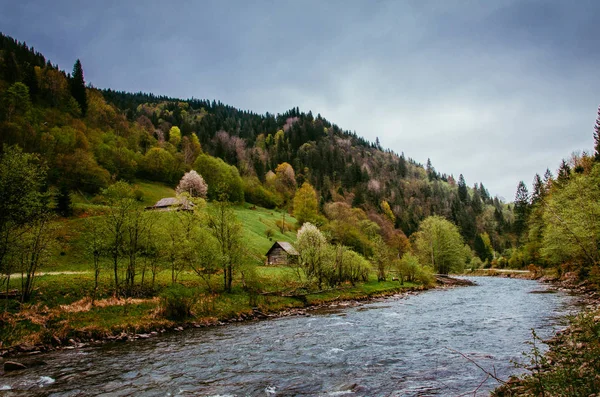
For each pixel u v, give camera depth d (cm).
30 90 13600
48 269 4603
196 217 4519
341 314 3562
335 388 1417
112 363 1873
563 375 987
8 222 2716
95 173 10075
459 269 9225
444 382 1438
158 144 17288
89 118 15238
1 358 1980
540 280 7219
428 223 9375
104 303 3047
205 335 2636
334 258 5294
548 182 8881
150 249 4009
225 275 4072
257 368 1742
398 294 5550
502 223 19625
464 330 2541
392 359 1836
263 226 11275
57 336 2352
